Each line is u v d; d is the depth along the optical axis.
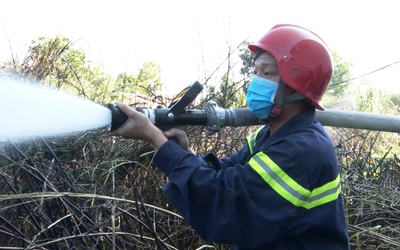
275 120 1.84
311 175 1.66
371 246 3.13
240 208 1.62
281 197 1.61
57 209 2.57
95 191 2.72
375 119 2.28
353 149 4.42
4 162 2.78
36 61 3.79
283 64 1.74
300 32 1.80
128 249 2.58
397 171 4.34
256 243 1.62
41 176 2.68
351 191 3.63
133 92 4.26
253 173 1.64
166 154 1.64
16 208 2.56
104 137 3.38
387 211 3.43
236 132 3.79
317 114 2.23
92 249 2.30
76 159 3.26
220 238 1.61
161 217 2.94
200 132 3.50
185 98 1.75
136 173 3.15
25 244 2.28
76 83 4.01
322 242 1.72
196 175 1.61
